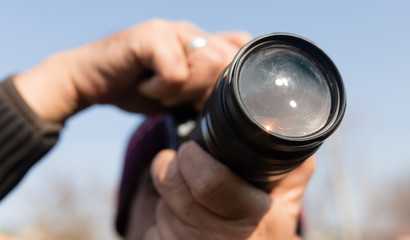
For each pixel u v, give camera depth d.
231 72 0.37
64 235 8.01
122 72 0.53
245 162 0.39
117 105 0.57
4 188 0.50
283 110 0.37
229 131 0.38
